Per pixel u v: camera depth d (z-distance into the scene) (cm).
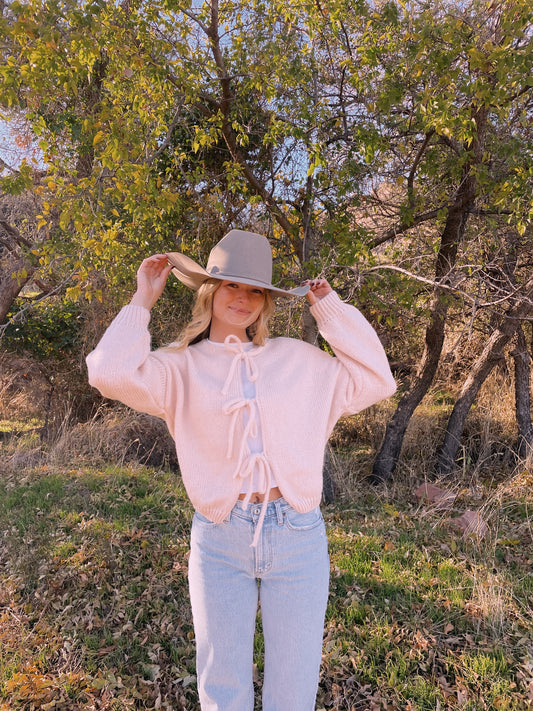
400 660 270
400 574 358
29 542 403
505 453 613
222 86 479
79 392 832
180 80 409
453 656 275
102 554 379
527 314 541
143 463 640
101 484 528
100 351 161
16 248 755
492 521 441
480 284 475
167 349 181
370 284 412
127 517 449
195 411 168
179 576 357
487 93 327
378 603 324
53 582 345
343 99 482
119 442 648
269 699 164
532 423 625
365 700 247
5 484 541
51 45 263
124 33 357
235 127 494
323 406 176
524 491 506
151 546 399
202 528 169
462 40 340
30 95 321
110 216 503
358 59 428
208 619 163
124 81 407
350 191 472
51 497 495
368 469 616
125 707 246
